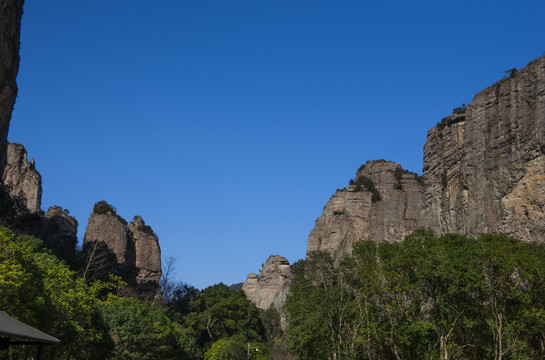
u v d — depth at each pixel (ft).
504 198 298.15
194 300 475.72
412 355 175.73
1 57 221.46
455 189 358.64
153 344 237.25
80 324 165.89
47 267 167.63
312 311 238.68
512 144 305.32
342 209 478.59
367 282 188.34
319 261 297.53
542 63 300.81
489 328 171.53
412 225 443.73
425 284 168.86
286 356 387.96
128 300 256.93
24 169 537.24
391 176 479.41
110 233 495.41
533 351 174.29
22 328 67.67
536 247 193.26
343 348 209.97
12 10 229.45
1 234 130.21
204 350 409.69
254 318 465.47
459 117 375.45
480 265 165.99
